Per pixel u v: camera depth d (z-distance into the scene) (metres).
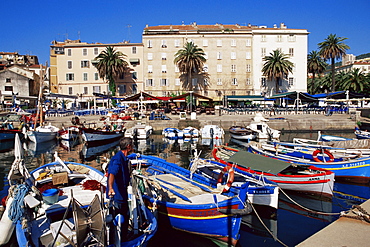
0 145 23.64
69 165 10.82
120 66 54.00
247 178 10.28
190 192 8.66
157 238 7.70
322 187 10.51
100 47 58.09
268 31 57.38
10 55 75.94
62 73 58.66
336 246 5.12
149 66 57.41
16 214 5.77
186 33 56.91
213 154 14.45
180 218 7.52
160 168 11.48
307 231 8.10
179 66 54.47
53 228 5.71
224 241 7.27
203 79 57.31
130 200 6.76
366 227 5.96
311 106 48.00
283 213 9.41
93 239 4.69
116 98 49.56
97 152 20.94
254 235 7.91
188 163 16.84
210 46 57.28
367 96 46.50
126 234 5.16
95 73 58.34
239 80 57.62
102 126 30.06
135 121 34.16
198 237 7.61
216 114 44.94
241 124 35.09
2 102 42.06
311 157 14.50
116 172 5.00
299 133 32.47
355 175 12.48
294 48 57.94
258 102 54.34
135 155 12.29
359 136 22.86
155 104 53.88
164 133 30.06
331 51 53.12
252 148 16.16
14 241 6.26
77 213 4.52
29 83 54.78
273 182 10.66
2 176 13.86
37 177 9.20
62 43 64.56
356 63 88.31
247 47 57.50
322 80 69.38
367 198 10.68
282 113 44.31
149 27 60.81
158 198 7.98
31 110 38.88
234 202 7.06
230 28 61.16
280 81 58.00
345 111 43.06
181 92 57.28
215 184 9.56
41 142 24.45
